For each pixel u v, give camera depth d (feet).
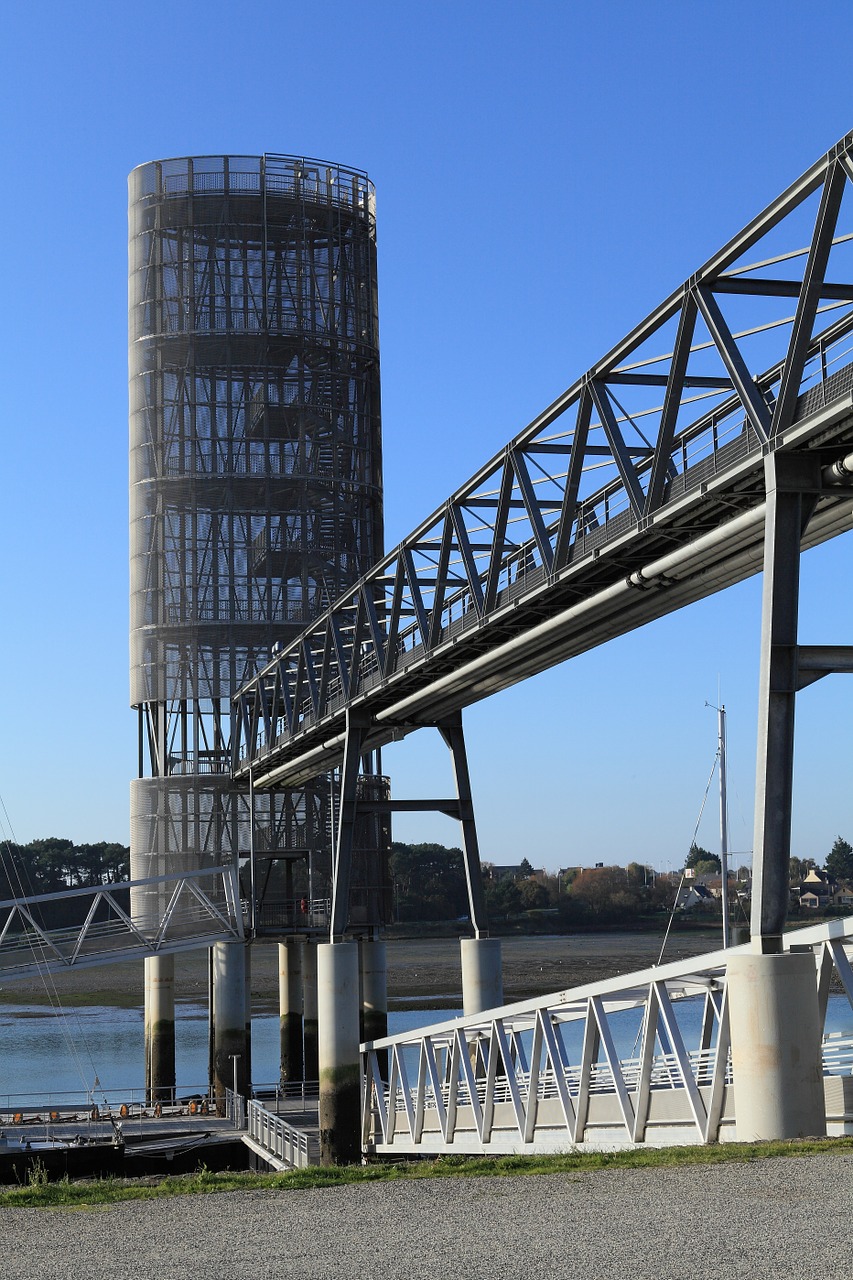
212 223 304.71
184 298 303.27
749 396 89.25
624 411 110.93
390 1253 50.98
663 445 101.71
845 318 88.33
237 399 299.79
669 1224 52.13
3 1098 262.06
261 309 301.43
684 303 94.79
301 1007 274.98
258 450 297.94
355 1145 177.06
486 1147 130.72
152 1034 269.85
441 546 151.64
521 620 137.90
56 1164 165.07
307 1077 271.28
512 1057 135.44
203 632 291.79
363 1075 186.70
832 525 102.42
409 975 534.78
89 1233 60.18
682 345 96.89
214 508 296.71
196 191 305.73
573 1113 108.78
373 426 312.91
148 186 309.83
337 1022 179.83
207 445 297.94
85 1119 198.18
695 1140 91.66
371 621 178.60
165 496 298.97
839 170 79.71
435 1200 63.77
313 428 301.63
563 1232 52.42
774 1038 78.74
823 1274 42.80
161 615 296.10
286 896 271.49
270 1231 57.82
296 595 294.25
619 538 110.11
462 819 192.03
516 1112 120.98
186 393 300.40
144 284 307.78
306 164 310.45
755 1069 79.05
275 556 294.87
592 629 131.85
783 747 83.10
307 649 216.74
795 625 84.94
